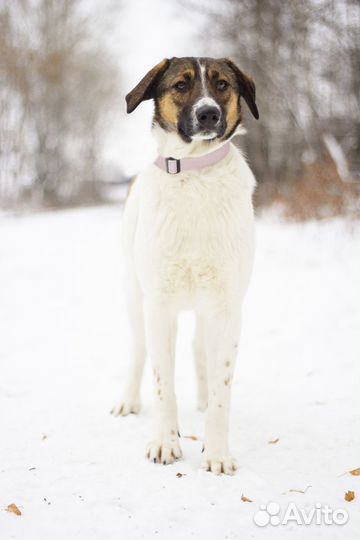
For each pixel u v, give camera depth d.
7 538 2.47
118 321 6.69
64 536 2.49
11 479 3.01
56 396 4.35
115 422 3.84
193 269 3.30
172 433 3.33
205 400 4.11
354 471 3.00
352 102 12.55
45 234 15.55
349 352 4.99
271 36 14.15
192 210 3.29
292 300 6.87
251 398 4.21
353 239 9.33
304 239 9.99
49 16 27.55
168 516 2.64
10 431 3.67
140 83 3.61
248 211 3.43
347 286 7.08
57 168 29.62
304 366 4.79
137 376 4.09
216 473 3.06
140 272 3.46
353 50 11.91
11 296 8.11
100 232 15.81
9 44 25.80
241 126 3.68
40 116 28.20
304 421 3.74
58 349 5.63
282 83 13.89
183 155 3.37
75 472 3.09
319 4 12.22
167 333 3.41
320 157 12.47
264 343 5.51
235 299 3.34
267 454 3.32
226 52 16.52
